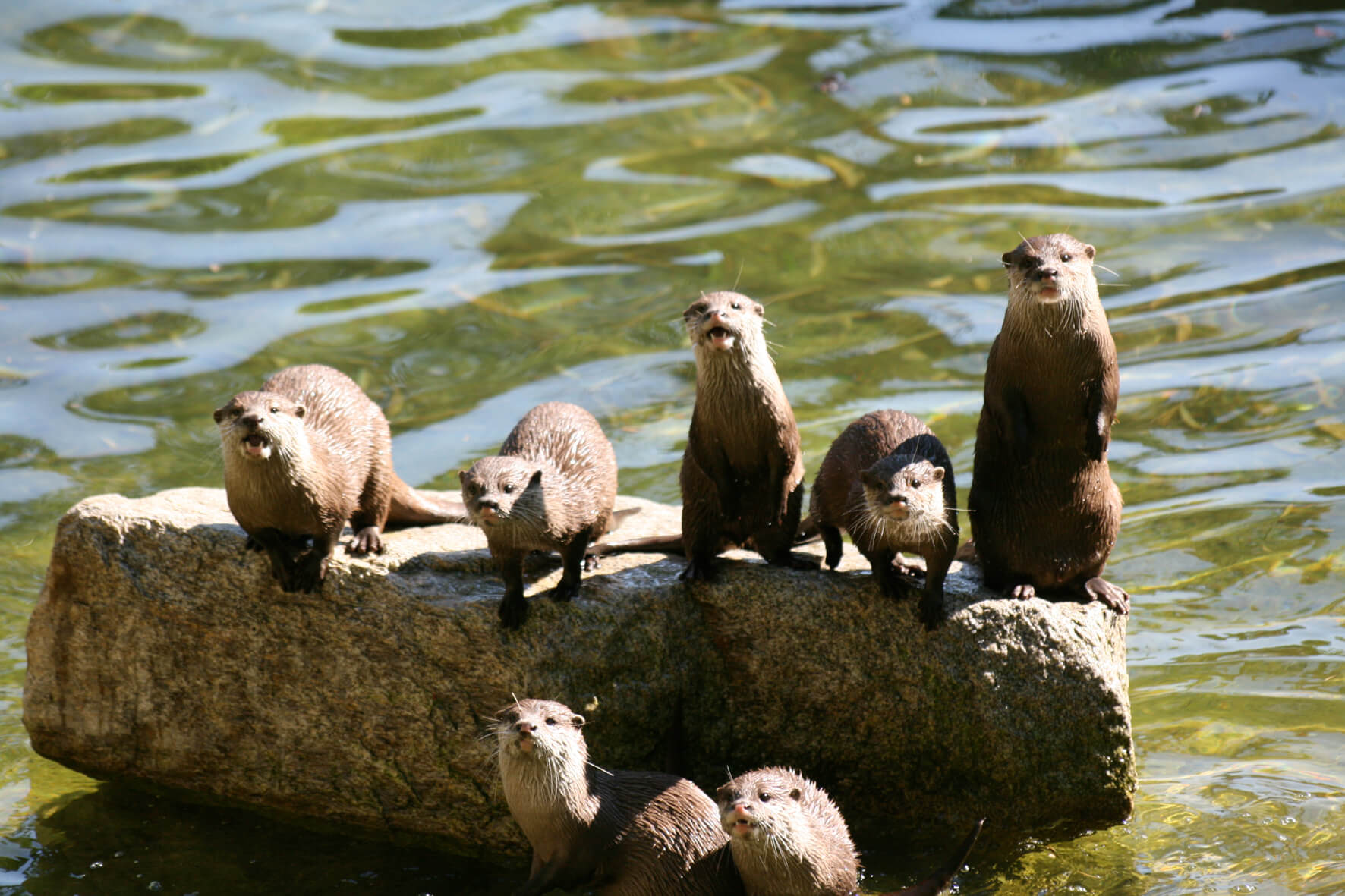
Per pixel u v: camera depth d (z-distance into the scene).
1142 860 20.25
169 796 22.38
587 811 18.81
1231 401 32.78
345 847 21.25
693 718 21.27
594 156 44.97
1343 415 31.97
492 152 44.91
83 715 22.25
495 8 53.81
